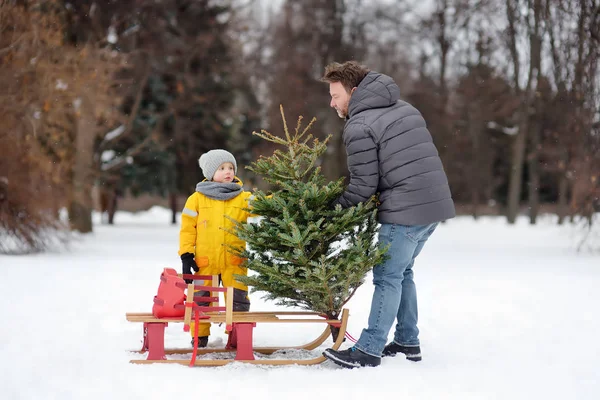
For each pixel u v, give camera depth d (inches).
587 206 578.2
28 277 353.7
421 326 225.6
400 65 1101.1
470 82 1061.8
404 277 174.6
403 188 161.8
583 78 565.0
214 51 972.6
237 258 184.9
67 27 741.9
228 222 185.0
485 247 673.0
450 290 326.3
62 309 247.3
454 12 922.1
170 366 157.2
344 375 151.9
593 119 563.5
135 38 874.8
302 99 1029.2
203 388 138.9
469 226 1189.1
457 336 207.0
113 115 774.5
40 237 521.7
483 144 1412.4
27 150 517.7
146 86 1021.2
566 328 221.1
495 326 225.3
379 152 163.8
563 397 137.8
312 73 1047.6
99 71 641.0
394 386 143.1
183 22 949.8
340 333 167.8
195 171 1091.3
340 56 1027.9
